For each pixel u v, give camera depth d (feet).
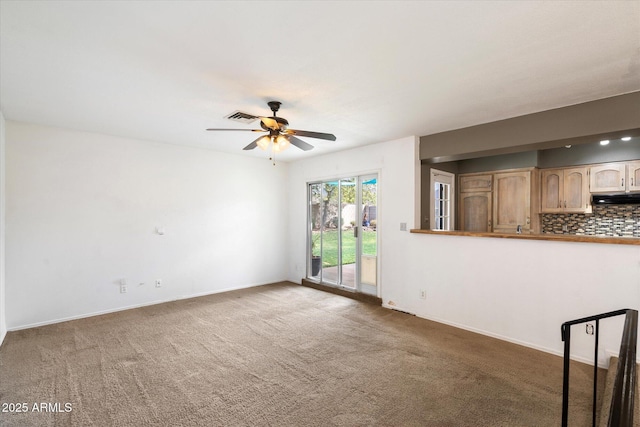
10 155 11.96
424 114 11.02
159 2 5.14
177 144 16.02
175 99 9.66
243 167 18.80
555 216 16.94
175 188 16.15
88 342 11.05
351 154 16.88
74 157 13.34
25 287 12.30
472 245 12.21
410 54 6.88
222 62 7.28
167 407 7.43
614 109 9.25
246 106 10.29
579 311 9.73
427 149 13.98
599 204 15.14
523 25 5.77
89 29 5.95
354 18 5.58
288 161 20.71
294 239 20.66
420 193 14.60
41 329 12.21
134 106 10.34
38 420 6.96
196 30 5.98
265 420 7.00
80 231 13.52
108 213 14.21
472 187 18.37
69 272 13.28
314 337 11.57
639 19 5.52
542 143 10.75
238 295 17.26
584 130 9.78
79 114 11.19
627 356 3.90
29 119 11.81
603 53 6.77
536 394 7.95
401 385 8.38
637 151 14.06
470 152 12.53
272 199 20.21
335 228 18.29
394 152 14.87
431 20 5.64
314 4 5.19
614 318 9.18
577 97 9.37
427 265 13.62
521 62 7.23
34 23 5.74
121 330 12.15
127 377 8.75
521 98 9.47
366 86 8.64
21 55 6.97
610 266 9.23
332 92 9.05
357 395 7.93
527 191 16.43
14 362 9.57
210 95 9.33
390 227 15.08
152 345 10.84
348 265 17.61
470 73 7.80
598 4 5.13
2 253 11.38
